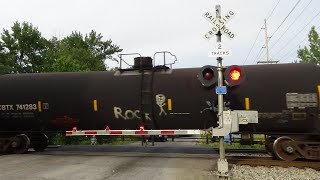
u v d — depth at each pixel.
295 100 10.59
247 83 11.01
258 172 8.96
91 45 61.78
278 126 10.90
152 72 12.14
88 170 9.55
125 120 12.20
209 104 11.14
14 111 13.28
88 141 21.30
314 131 10.66
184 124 11.74
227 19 8.55
